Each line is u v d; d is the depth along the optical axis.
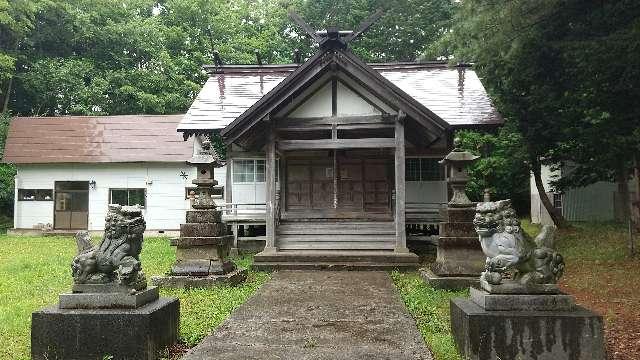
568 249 14.91
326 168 18.84
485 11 10.58
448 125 14.02
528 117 15.70
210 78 21.36
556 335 5.45
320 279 11.70
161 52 30.47
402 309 8.27
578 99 12.95
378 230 15.62
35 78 28.03
